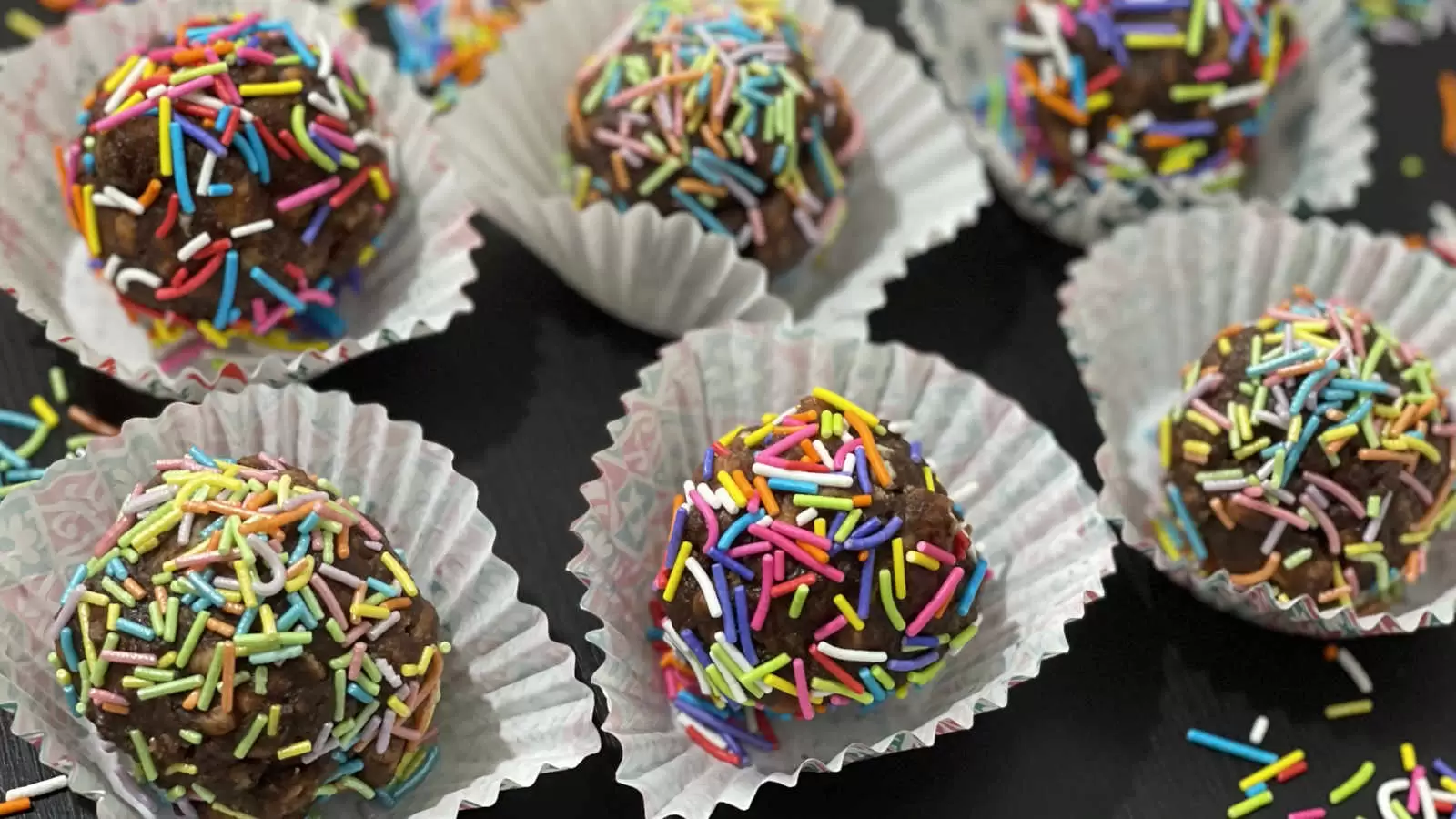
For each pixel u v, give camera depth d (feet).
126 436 0.83
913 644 0.82
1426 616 0.87
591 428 0.92
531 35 0.98
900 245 0.97
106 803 0.79
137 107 0.85
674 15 0.95
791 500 0.82
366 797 0.82
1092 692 0.88
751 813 0.85
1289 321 0.89
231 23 0.89
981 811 0.85
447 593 0.85
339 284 0.92
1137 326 0.95
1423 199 1.03
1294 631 0.89
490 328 0.94
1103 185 0.97
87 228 0.87
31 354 0.90
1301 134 1.02
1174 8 0.96
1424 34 1.08
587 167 0.93
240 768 0.79
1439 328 0.94
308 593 0.79
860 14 1.05
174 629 0.78
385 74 0.95
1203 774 0.87
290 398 0.85
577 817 0.84
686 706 0.85
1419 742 0.88
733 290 0.93
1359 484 0.86
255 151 0.86
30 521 0.82
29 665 0.81
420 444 0.85
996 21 1.04
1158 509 0.91
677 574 0.83
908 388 0.90
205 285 0.86
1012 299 0.98
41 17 0.99
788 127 0.92
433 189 0.93
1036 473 0.88
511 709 0.84
